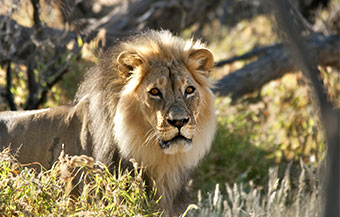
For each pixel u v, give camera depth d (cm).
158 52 923
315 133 1402
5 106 1501
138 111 914
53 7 1612
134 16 2147
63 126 1026
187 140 879
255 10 2628
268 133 1716
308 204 1117
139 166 927
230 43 2572
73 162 824
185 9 2180
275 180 1163
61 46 1580
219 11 2686
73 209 807
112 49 970
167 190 964
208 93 956
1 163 838
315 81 532
